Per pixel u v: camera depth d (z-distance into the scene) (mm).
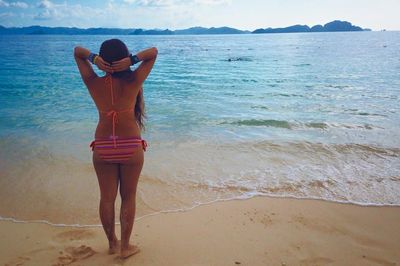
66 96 11672
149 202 4137
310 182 4762
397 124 7949
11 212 3893
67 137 6797
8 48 54875
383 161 5586
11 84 14547
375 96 11953
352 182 4777
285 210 3969
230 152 5945
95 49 51281
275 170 5176
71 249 3092
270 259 3000
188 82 15969
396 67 23031
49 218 3768
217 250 3127
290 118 8523
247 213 3885
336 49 51844
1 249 3117
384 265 2941
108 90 2555
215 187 4574
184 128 7473
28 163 5402
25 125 7715
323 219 3770
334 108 9852
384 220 3768
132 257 2975
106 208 2822
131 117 2648
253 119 8359
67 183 4680
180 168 5191
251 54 41906
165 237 3352
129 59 2504
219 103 10570
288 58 33781
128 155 2621
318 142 6551
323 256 3064
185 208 4000
